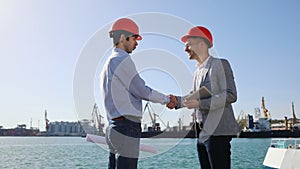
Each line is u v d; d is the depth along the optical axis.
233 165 21.41
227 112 3.15
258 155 25.11
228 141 3.17
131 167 2.74
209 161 3.29
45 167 20.22
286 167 12.93
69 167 18.05
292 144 14.53
